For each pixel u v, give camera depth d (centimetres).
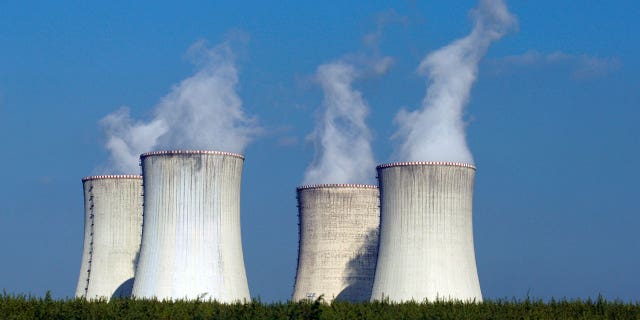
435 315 4841
